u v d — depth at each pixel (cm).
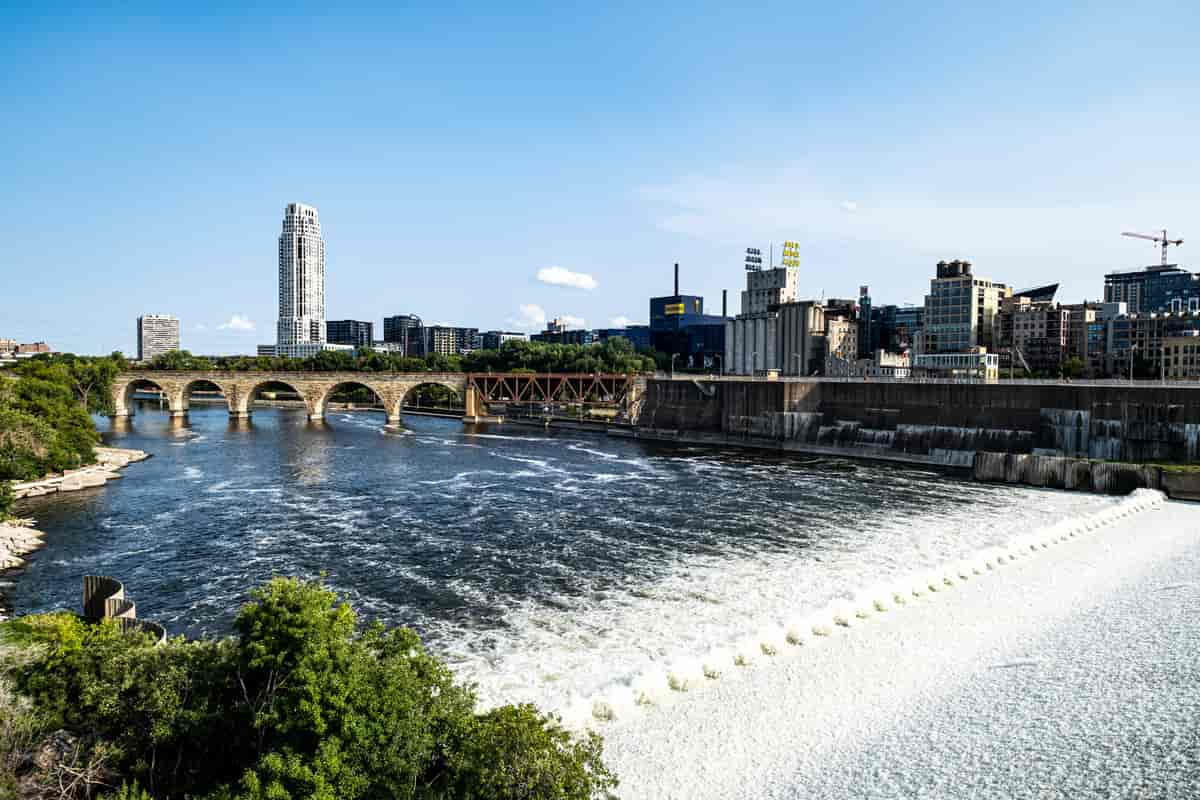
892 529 7175
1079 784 2803
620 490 9462
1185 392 10112
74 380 16362
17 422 9175
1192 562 5709
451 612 4916
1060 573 5591
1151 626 4328
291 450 13500
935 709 3466
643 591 5309
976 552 6234
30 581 5600
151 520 7631
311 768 2220
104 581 4550
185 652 2734
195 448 13662
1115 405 10750
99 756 2411
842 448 13588
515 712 2552
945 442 12438
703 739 3228
